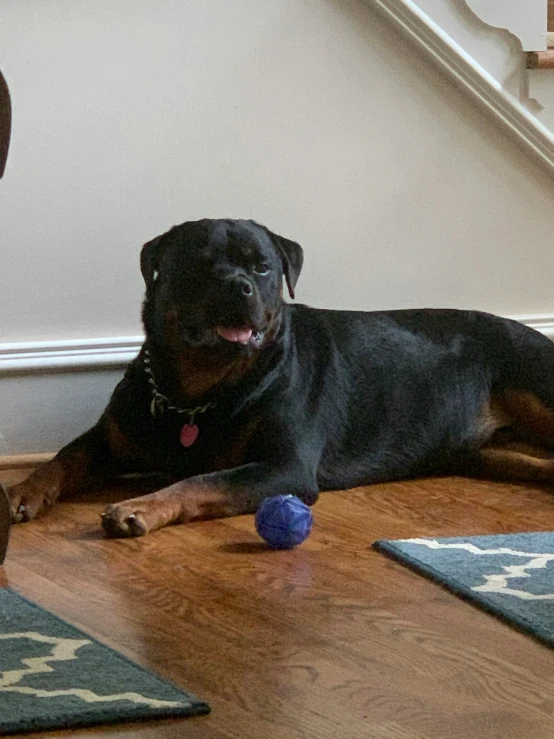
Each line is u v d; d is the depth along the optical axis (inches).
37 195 91.4
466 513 80.0
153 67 93.1
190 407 82.1
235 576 65.2
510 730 46.5
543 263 106.2
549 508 81.5
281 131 97.1
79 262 93.0
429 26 99.2
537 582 63.0
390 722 47.1
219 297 78.6
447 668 52.6
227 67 95.0
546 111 104.0
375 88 99.2
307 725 46.8
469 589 61.7
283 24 96.1
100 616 58.7
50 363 92.1
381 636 56.3
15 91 90.0
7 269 91.4
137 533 72.5
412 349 92.4
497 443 96.7
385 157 100.3
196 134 94.8
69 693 48.2
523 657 53.9
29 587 63.1
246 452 82.3
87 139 92.1
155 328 83.0
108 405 86.5
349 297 100.9
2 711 46.2
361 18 98.1
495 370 95.6
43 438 93.4
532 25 102.3
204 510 76.4
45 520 77.1
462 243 103.6
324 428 86.0
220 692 49.8
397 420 90.3
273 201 97.7
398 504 82.7
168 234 83.6
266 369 82.3
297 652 54.3
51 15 90.3
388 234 101.2
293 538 69.8
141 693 48.4
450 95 101.3
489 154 103.2
